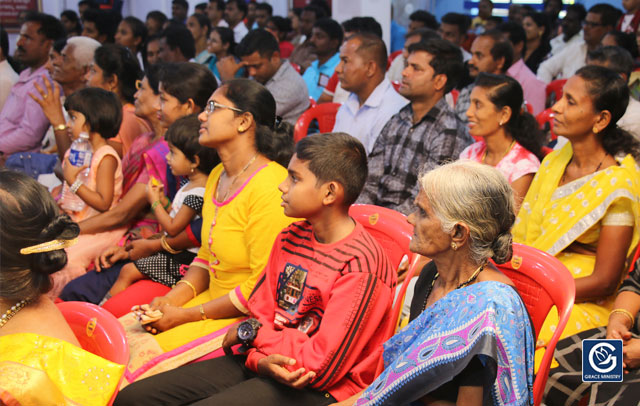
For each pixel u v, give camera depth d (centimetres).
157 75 336
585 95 237
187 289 248
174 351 209
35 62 520
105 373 131
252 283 222
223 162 236
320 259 190
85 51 447
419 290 170
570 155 253
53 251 133
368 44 378
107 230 316
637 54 550
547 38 755
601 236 235
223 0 1004
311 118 433
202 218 267
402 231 213
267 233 220
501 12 1264
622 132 244
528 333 140
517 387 132
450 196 146
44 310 139
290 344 185
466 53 714
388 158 345
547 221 248
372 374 184
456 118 336
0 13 884
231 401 178
